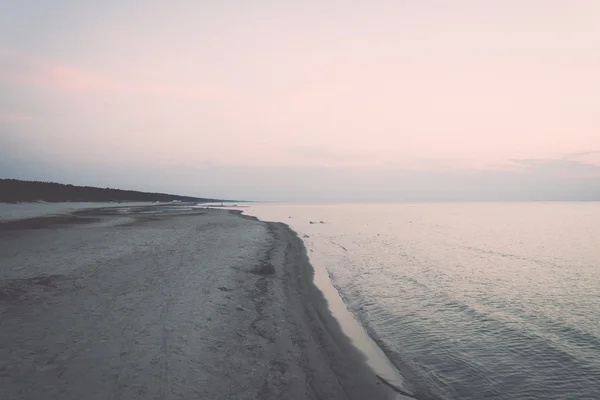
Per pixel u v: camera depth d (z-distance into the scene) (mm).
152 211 57375
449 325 10758
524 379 7539
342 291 14266
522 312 12203
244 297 11633
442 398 6770
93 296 10570
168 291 11391
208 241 23000
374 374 7590
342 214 80125
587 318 11664
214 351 7535
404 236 35406
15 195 62562
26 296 10172
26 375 6098
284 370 7219
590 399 6770
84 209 55094
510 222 60969
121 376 6215
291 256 20656
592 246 30328
